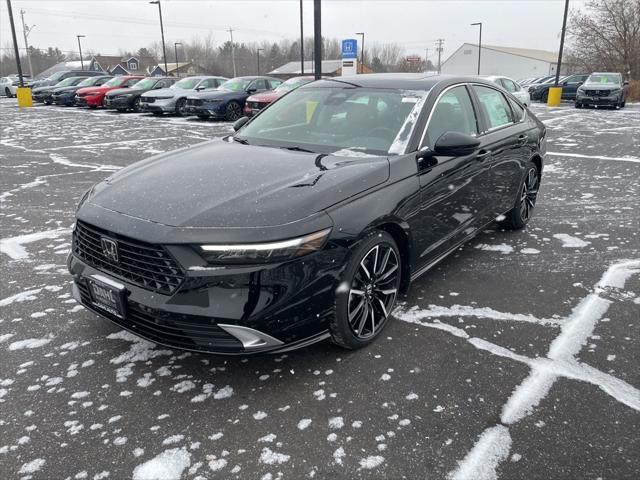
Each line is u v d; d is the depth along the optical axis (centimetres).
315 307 236
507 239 452
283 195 241
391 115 327
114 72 7669
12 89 2995
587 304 326
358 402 231
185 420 220
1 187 647
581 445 205
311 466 195
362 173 267
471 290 347
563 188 641
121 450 203
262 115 392
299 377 250
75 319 307
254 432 213
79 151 938
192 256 220
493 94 422
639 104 2520
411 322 303
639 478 189
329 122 342
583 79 2602
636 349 274
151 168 296
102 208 252
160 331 232
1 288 349
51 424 217
